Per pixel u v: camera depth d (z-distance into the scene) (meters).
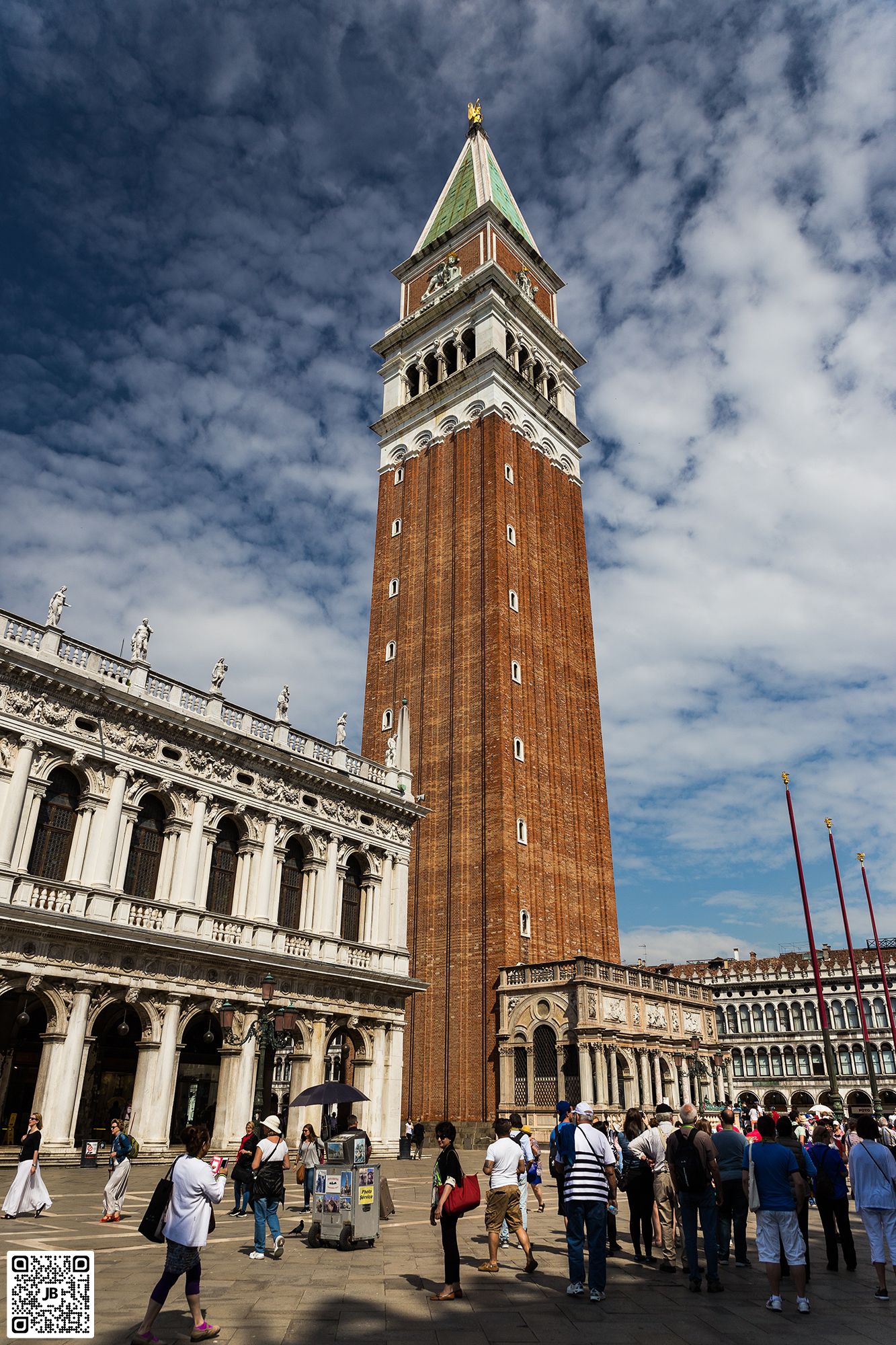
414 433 77.44
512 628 65.06
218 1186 11.88
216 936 38.12
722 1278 16.30
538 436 76.75
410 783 52.00
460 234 83.81
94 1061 33.75
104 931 32.97
